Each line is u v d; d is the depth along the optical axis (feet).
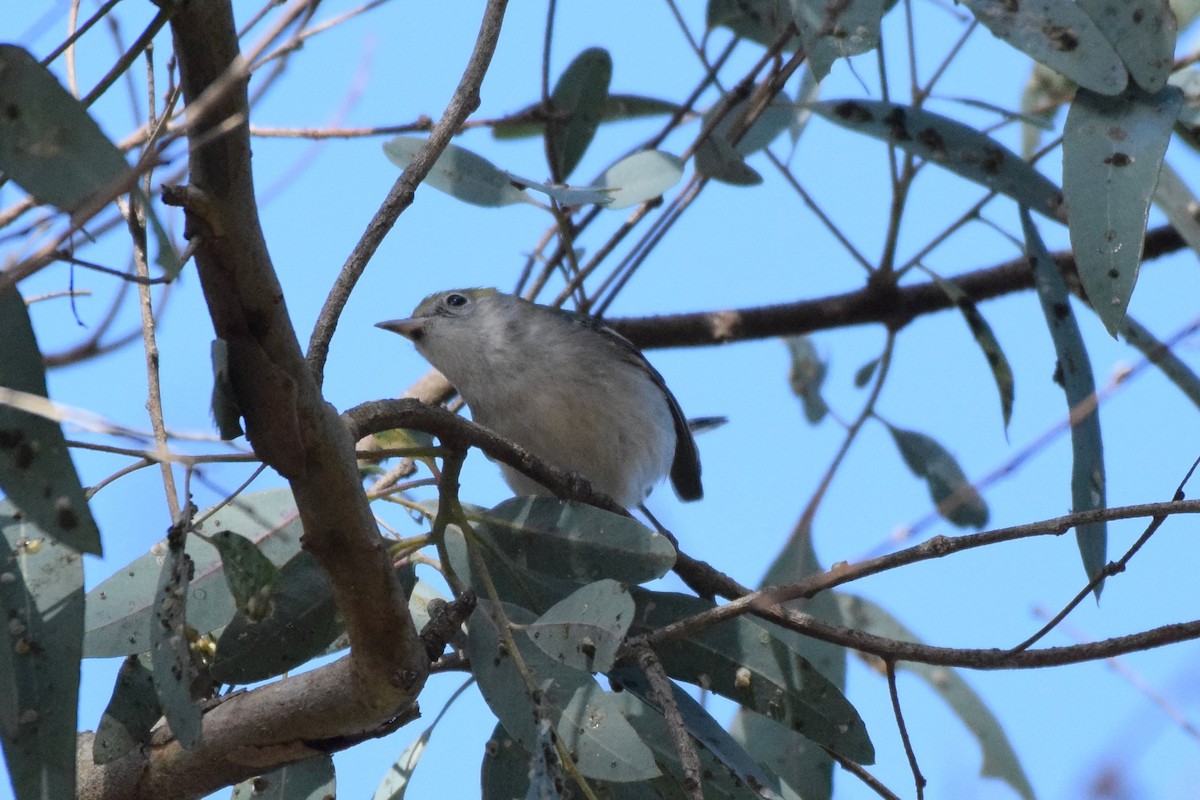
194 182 14.07
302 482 15.96
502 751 22.68
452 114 20.13
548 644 19.39
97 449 16.83
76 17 20.80
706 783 21.62
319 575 21.57
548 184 26.20
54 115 14.52
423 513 22.85
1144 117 22.90
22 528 16.87
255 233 14.47
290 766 22.49
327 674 18.29
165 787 19.29
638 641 19.77
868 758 21.84
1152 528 19.16
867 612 30.71
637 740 19.33
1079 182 22.61
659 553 21.65
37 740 15.98
